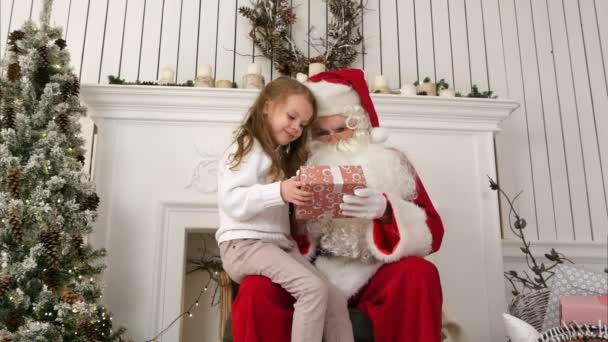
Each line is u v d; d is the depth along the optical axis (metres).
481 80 2.95
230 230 1.39
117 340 2.08
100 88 2.29
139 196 2.27
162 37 2.81
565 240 2.73
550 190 2.82
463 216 2.39
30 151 1.87
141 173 2.30
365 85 1.67
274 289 1.28
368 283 1.45
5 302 1.67
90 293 1.86
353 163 1.54
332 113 1.60
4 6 2.78
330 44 2.85
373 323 1.32
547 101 2.95
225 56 2.82
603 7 3.07
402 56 2.93
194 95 2.34
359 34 2.83
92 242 2.19
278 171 1.44
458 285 2.30
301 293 1.23
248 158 1.41
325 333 1.31
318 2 2.94
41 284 1.74
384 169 1.52
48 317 1.71
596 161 2.89
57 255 1.73
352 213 1.33
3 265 1.67
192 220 2.29
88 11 2.81
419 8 3.02
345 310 1.34
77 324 1.71
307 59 2.73
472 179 2.44
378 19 2.97
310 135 1.62
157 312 2.17
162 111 2.35
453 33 3.00
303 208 1.30
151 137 2.34
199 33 2.84
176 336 2.16
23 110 1.90
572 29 3.06
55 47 2.05
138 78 2.74
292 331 1.22
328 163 1.56
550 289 1.81
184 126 2.37
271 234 1.41
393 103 2.44
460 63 2.96
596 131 2.93
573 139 2.91
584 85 2.99
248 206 1.32
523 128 2.90
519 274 2.66
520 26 3.04
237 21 2.87
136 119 2.35
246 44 2.85
